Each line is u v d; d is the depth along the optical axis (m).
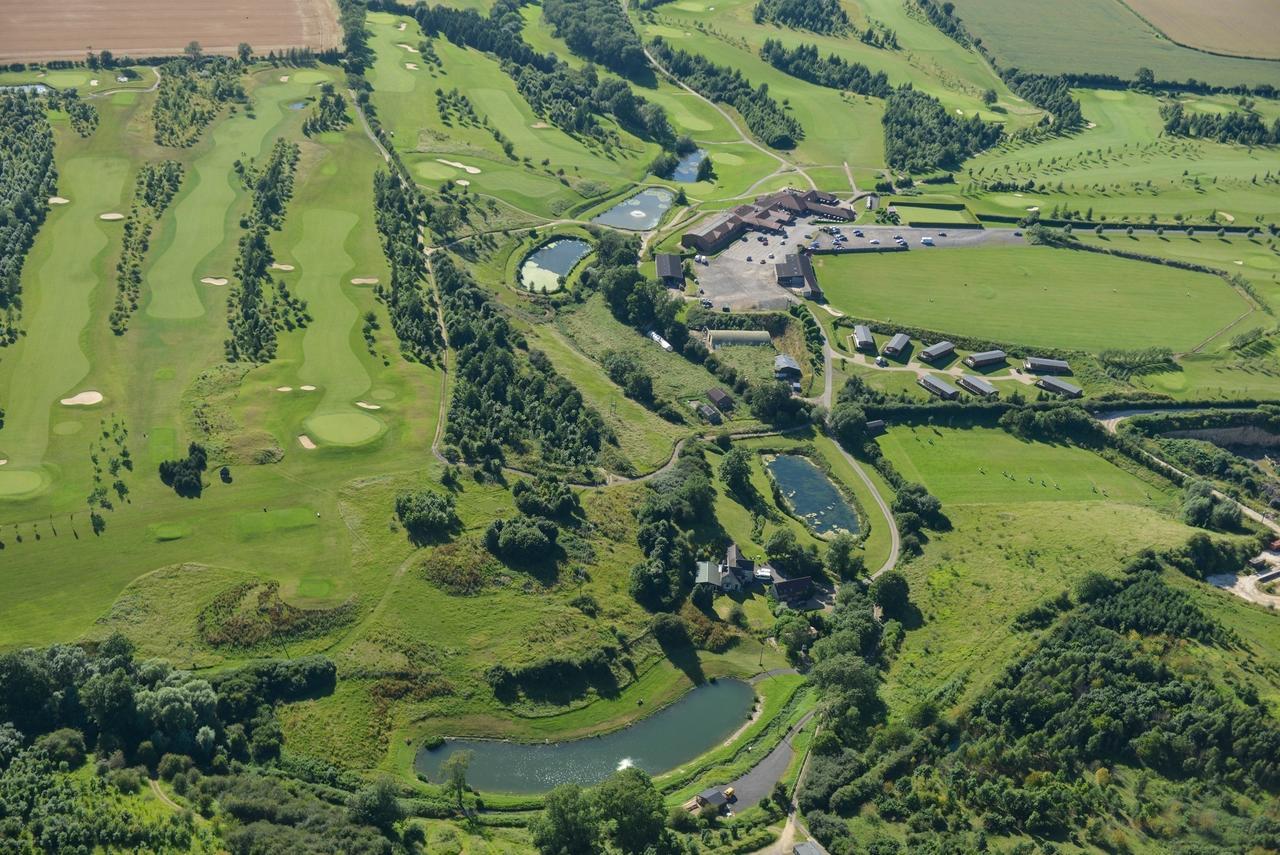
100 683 169.12
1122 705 179.62
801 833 167.75
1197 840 160.62
